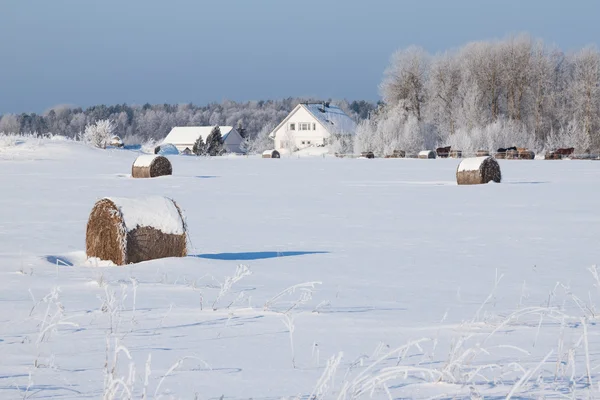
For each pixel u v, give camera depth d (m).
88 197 100.12
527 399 15.19
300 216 77.56
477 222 71.19
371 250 51.50
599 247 53.09
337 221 72.62
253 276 38.44
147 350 20.20
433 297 32.28
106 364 17.17
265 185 127.50
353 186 125.06
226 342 21.41
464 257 47.75
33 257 43.22
